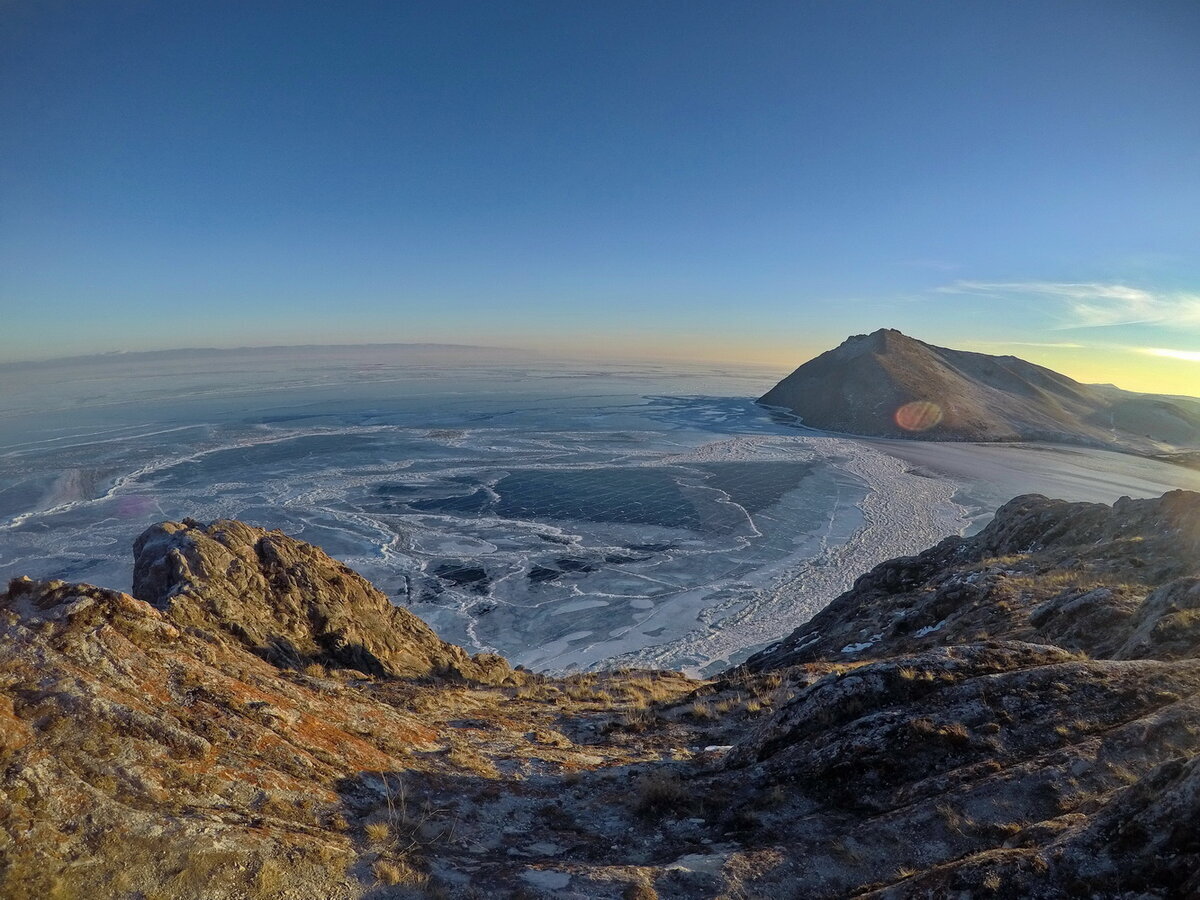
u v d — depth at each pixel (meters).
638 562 67.69
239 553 22.86
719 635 50.25
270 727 9.94
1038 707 10.10
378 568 64.62
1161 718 9.02
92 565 64.00
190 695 9.73
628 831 9.55
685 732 15.91
